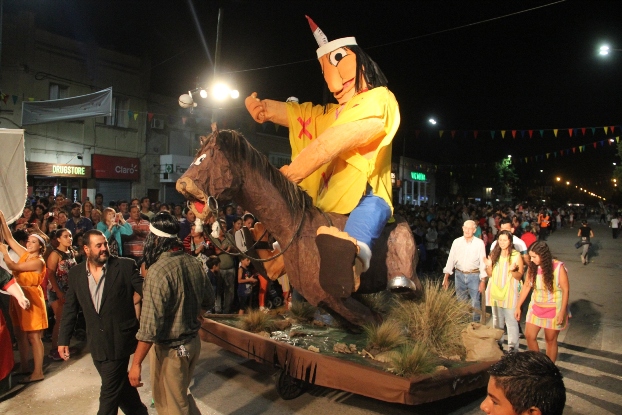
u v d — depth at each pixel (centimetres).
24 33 1684
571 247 2188
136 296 395
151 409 448
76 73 1855
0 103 1658
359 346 466
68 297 386
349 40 502
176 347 339
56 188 1828
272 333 517
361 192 454
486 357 439
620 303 976
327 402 465
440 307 479
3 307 544
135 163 2080
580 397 492
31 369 562
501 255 604
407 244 484
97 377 537
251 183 434
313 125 532
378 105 436
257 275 815
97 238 364
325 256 393
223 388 498
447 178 4131
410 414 440
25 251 541
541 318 527
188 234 888
